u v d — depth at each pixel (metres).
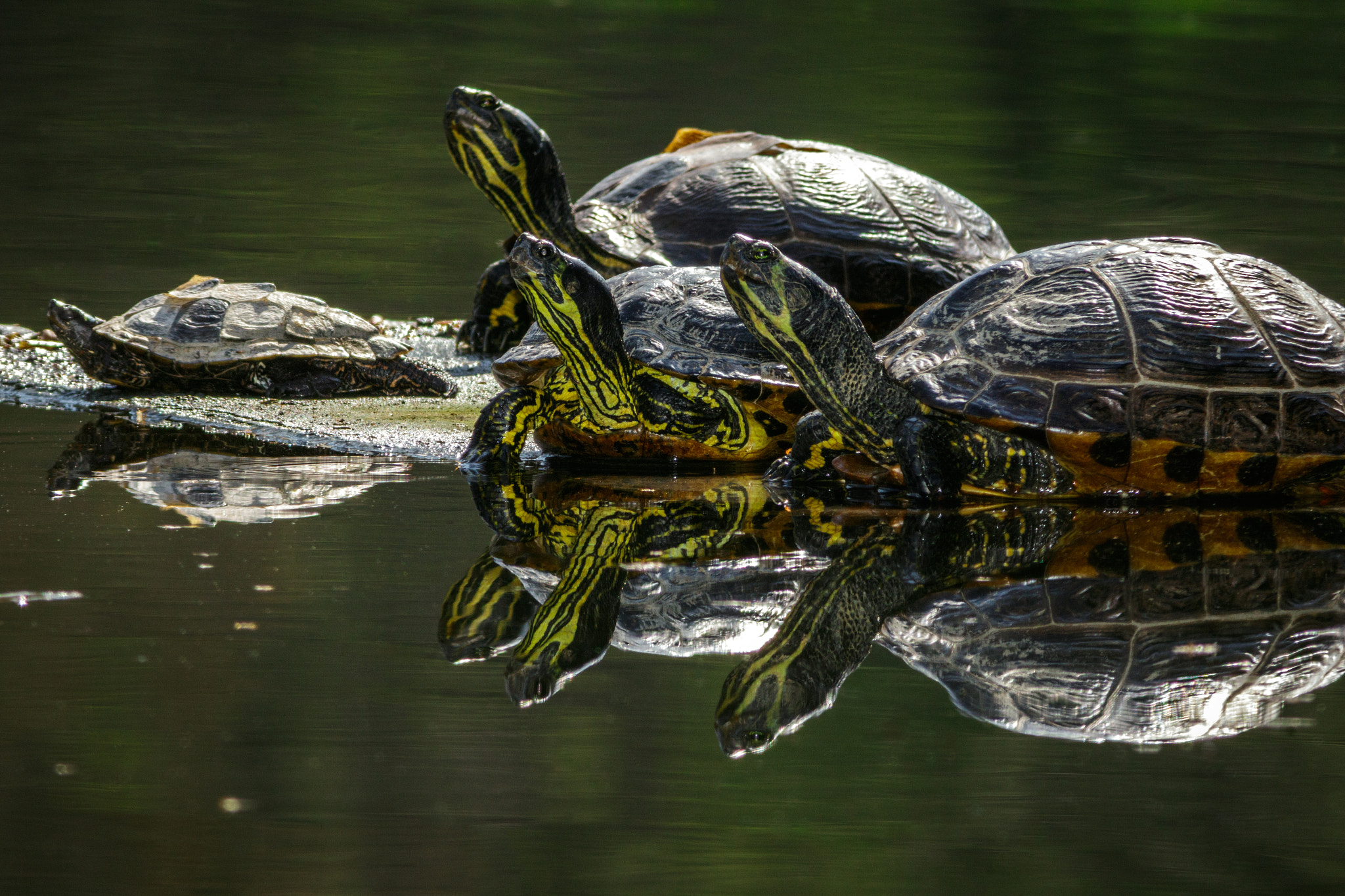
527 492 13.77
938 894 6.50
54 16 63.50
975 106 50.84
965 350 13.36
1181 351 13.02
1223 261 14.17
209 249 29.53
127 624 9.30
